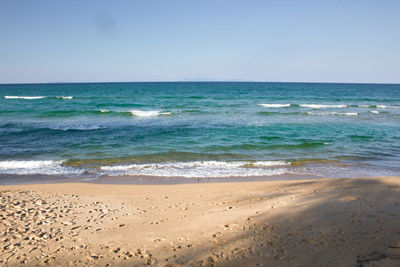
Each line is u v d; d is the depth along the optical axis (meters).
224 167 10.44
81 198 6.98
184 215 5.60
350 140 14.98
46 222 5.17
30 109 27.44
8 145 13.61
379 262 3.30
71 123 20.41
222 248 3.98
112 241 4.39
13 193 7.18
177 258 3.78
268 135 16.11
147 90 77.31
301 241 4.02
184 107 31.14
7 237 4.48
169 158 11.58
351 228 4.35
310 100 42.44
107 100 39.97
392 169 10.18
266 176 9.43
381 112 27.31
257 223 4.84
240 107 31.41
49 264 3.75
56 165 10.54
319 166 10.60
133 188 8.04
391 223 4.49
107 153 12.27
